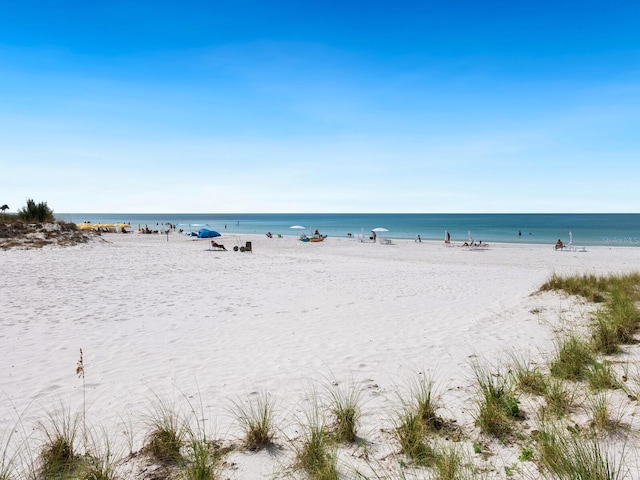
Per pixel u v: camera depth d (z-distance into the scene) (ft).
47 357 18.40
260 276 46.65
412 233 206.59
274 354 18.89
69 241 74.02
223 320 25.86
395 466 9.19
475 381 14.37
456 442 10.05
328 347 19.92
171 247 88.58
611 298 26.32
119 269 49.78
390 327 23.82
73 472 9.36
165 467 9.47
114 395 14.24
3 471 9.41
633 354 15.24
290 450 10.11
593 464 8.02
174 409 12.95
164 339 21.48
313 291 36.94
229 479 8.91
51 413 12.84
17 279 40.34
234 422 11.92
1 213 82.23
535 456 9.00
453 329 22.98
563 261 72.95
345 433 10.62
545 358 16.30
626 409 10.50
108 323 24.76
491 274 50.42
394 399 13.24
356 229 263.49
